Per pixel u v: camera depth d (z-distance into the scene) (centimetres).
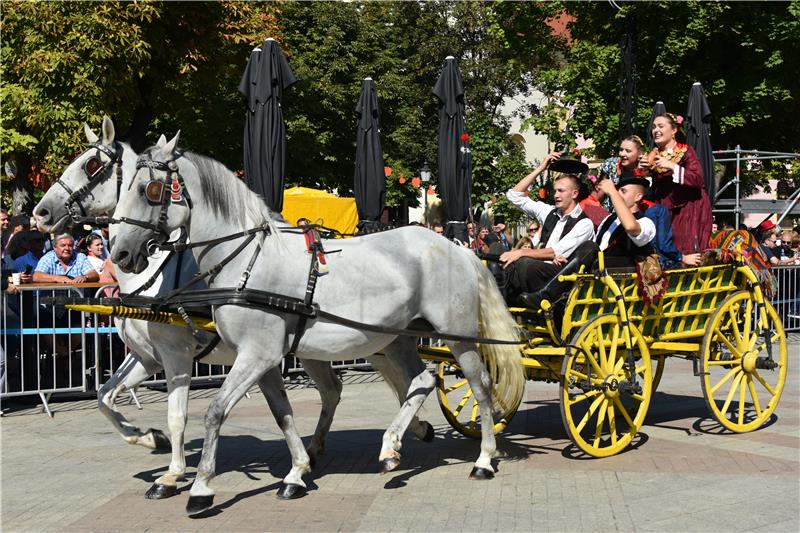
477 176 1767
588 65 2325
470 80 2905
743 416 827
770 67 2255
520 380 675
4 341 944
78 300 589
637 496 593
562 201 730
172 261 654
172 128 2491
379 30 3034
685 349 771
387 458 625
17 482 665
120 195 622
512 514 556
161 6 1809
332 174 2909
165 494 612
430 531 525
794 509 557
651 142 1034
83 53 1758
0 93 1820
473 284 667
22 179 2153
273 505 588
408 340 675
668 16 2208
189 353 642
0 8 1794
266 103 1035
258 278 592
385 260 632
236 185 607
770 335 822
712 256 798
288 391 1102
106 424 899
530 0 2458
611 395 702
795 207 1939
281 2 2116
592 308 711
